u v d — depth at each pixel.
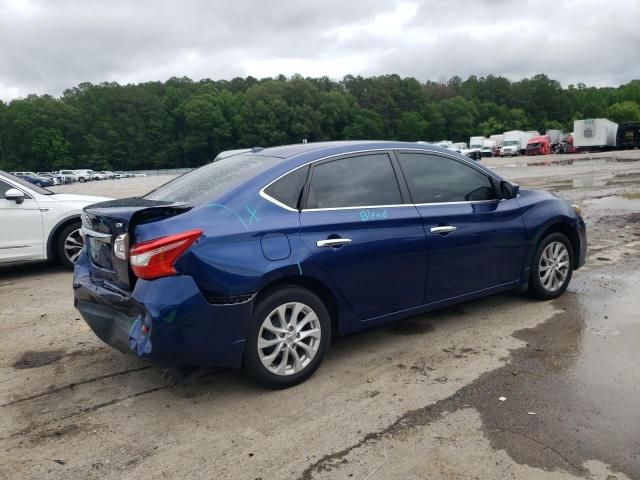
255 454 3.06
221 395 3.78
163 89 130.25
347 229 3.98
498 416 3.33
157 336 3.34
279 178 3.87
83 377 4.14
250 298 3.56
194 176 4.52
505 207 5.00
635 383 3.68
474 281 4.80
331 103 117.81
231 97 117.00
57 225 7.66
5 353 4.67
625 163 33.25
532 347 4.36
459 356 4.26
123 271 3.56
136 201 4.18
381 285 4.18
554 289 5.51
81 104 114.62
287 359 3.82
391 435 3.19
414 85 131.75
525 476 2.76
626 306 5.27
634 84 148.25
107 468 2.98
